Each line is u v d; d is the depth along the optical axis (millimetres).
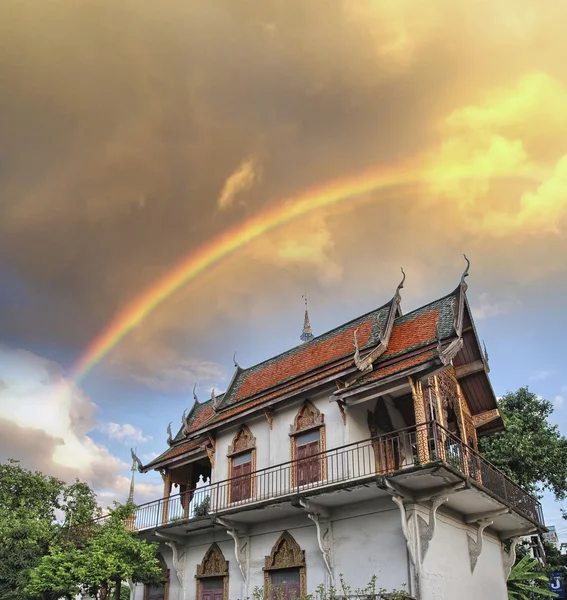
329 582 15102
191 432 21562
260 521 17562
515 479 26344
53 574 15930
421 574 13648
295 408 18156
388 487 13477
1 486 24625
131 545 16719
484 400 19094
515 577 23203
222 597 17969
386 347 17406
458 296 17266
